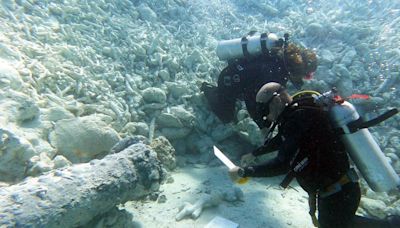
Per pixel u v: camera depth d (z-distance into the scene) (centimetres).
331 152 185
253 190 338
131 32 489
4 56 318
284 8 655
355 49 484
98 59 422
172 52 481
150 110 403
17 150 246
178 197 310
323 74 442
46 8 436
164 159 349
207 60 488
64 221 200
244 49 381
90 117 322
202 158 393
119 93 393
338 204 194
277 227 282
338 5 604
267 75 346
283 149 184
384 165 204
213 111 418
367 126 189
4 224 173
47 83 341
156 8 570
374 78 445
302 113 184
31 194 194
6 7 394
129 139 297
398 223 205
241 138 411
